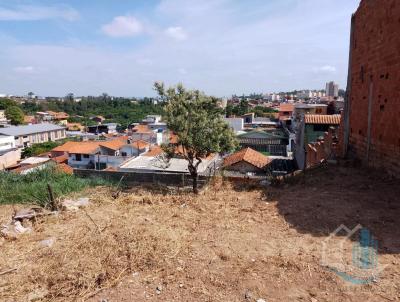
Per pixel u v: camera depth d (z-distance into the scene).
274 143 29.88
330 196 7.07
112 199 7.88
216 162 19.77
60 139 61.84
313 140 18.95
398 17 7.21
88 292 3.79
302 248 4.74
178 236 5.25
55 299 3.70
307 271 4.10
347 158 10.62
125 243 4.88
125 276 4.11
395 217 5.58
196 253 4.68
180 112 9.80
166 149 9.98
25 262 4.58
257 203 7.19
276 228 5.59
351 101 10.60
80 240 5.12
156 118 72.69
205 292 3.73
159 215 6.45
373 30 8.72
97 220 6.17
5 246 5.18
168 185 11.80
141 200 7.57
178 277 4.05
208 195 8.13
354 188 7.49
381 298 3.50
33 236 5.55
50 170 11.92
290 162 22.08
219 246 4.91
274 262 4.35
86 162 37.50
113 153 39.59
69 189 8.98
